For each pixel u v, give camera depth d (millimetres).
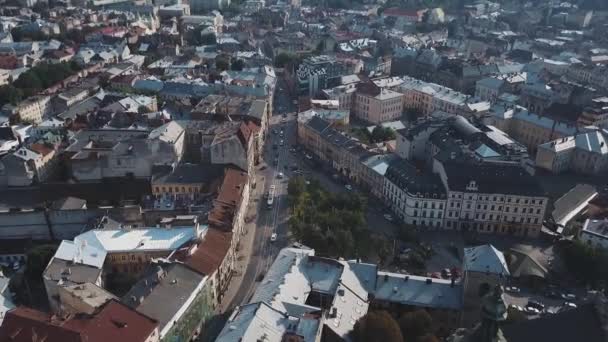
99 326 139250
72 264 181250
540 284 198875
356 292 167250
